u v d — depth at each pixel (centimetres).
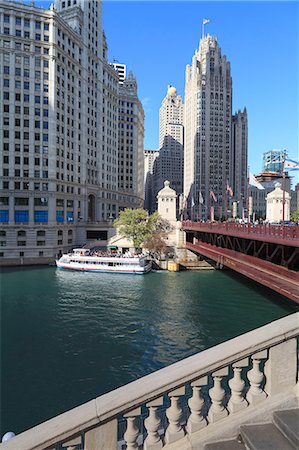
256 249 3569
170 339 3062
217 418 505
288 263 2616
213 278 6288
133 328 3369
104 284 5694
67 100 8831
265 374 524
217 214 19438
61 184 8488
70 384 2233
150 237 7606
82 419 434
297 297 2220
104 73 11269
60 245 8294
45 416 1870
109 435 450
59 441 423
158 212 8231
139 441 517
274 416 493
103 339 3062
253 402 509
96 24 10581
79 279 6153
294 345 517
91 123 10300
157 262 7506
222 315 3794
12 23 7675
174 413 498
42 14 7975
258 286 5522
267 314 3825
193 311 3959
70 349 2831
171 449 483
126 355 2705
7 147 7669
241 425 494
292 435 446
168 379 481
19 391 2134
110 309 4084
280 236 2689
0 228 7506
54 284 5694
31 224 7794
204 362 495
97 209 10750
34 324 3506
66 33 8694
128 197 13788
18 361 2589
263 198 16550
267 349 518
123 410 454
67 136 8831
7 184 7644
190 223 6769
